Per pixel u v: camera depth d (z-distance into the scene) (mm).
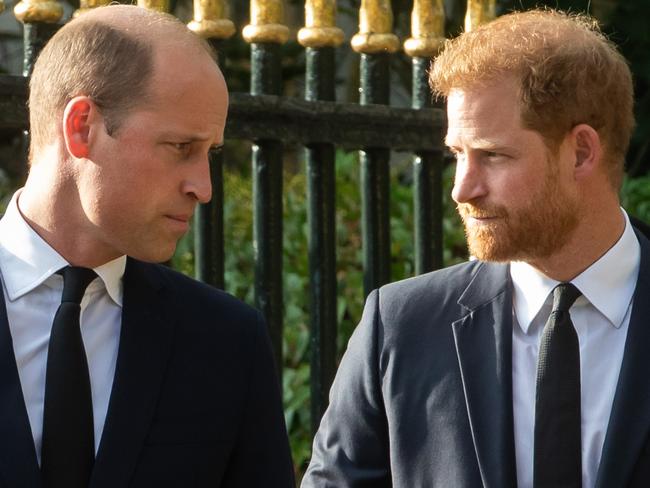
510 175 6914
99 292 6707
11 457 6234
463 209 7109
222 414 6824
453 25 18703
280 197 9664
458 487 7148
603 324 7230
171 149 6391
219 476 6832
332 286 9961
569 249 7160
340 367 7828
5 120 8344
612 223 7207
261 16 9562
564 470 6945
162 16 6613
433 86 7230
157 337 6746
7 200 15977
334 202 9938
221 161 9430
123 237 6434
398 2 18281
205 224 9391
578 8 18266
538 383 7066
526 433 7160
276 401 7141
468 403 7203
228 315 7051
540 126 6891
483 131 6902
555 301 7195
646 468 6898
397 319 7590
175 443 6660
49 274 6531
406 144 10203
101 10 6617
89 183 6387
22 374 6445
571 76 6930
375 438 7578
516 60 6887
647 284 7215
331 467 7641
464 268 7715
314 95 9859
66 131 6387
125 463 6445
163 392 6703
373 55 10156
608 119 7105
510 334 7301
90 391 6465
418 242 10547
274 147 9609
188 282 7094
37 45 8703
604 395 7117
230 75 19016
